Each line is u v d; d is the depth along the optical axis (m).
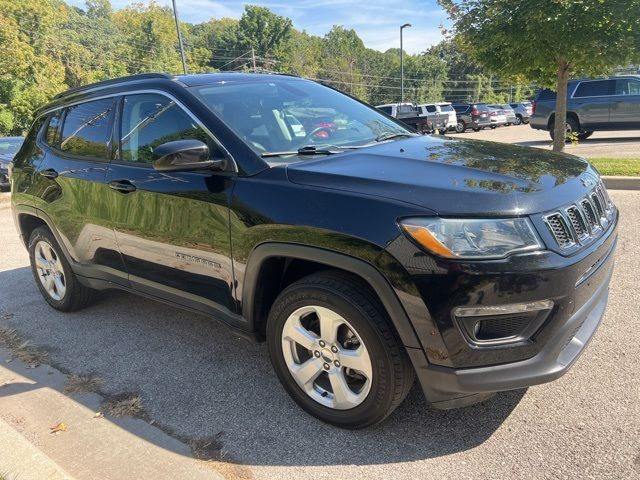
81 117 4.09
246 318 2.98
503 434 2.64
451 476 2.40
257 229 2.73
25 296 5.14
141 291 3.67
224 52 90.25
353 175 2.60
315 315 2.78
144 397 3.21
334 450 2.63
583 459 2.43
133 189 3.42
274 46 90.38
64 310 4.59
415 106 29.16
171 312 4.49
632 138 16.00
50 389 3.37
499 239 2.25
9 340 4.12
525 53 7.70
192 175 3.07
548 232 2.33
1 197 11.89
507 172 2.64
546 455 2.47
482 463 2.46
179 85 3.42
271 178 2.77
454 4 8.12
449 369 2.36
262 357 3.62
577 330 2.53
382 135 3.61
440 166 2.71
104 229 3.72
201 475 2.50
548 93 16.20
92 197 3.77
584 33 7.06
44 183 4.27
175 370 3.51
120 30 86.81
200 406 3.08
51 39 47.22
